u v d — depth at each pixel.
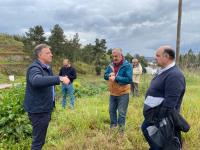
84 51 31.31
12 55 26.56
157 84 2.49
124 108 3.39
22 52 27.58
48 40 27.11
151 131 2.47
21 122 3.45
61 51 27.45
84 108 4.79
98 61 31.31
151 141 2.62
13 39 32.06
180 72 2.46
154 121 2.47
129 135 3.30
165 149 2.45
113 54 3.36
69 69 5.39
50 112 2.60
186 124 2.47
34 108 2.52
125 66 3.32
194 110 4.16
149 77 10.06
